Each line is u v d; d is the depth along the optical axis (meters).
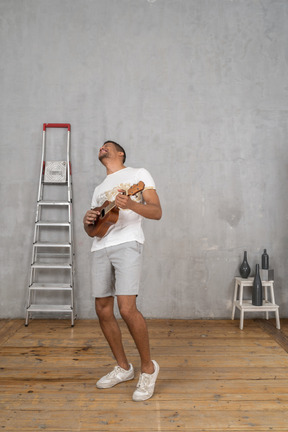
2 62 3.61
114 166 2.24
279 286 3.65
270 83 3.64
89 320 3.52
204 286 3.61
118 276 2.03
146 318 3.59
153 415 1.83
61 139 3.63
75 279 3.60
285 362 2.51
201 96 3.64
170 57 3.64
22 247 3.60
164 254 3.61
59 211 3.62
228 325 3.38
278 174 3.66
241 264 3.52
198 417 1.81
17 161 3.61
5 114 3.61
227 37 3.66
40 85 3.62
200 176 3.62
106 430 1.70
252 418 1.81
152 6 3.64
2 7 3.62
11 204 3.61
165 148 3.62
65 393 2.05
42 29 3.62
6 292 3.59
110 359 2.54
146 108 3.62
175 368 2.40
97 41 3.62
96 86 3.62
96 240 2.15
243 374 2.31
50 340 2.93
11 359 2.54
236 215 3.64
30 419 1.79
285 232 3.64
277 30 3.67
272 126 3.64
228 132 3.65
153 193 2.07
